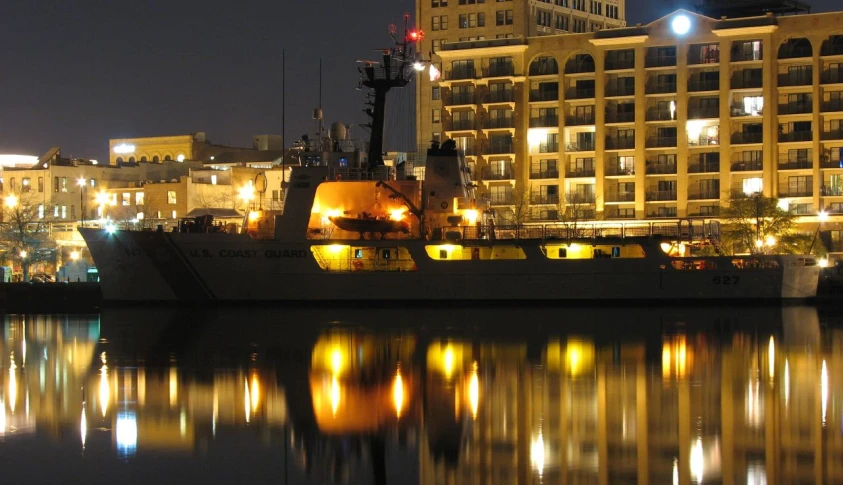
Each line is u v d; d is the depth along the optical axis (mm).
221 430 33094
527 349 49094
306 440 31859
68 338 54625
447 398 37375
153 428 33406
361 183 68438
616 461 29266
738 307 67688
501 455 30062
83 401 37344
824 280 77562
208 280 68750
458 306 67688
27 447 31344
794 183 109375
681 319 61094
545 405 36062
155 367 44562
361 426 33344
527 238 67625
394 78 71750
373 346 50500
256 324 59531
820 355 46938
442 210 68438
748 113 109688
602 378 41125
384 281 67688
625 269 67562
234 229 72188
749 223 96875
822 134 108125
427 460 29734
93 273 97000
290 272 68062
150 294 69188
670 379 40844
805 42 109625
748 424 33094
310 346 50562
